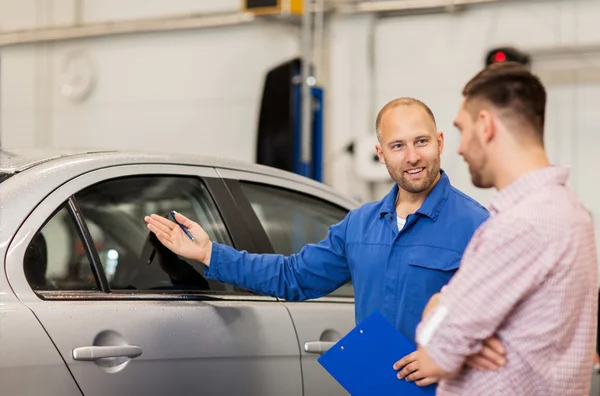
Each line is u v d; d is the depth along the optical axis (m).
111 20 8.64
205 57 8.23
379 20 7.53
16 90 9.12
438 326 1.75
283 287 2.52
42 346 2.22
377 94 7.55
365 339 2.15
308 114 7.02
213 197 2.91
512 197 1.78
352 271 2.41
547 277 1.71
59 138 8.93
